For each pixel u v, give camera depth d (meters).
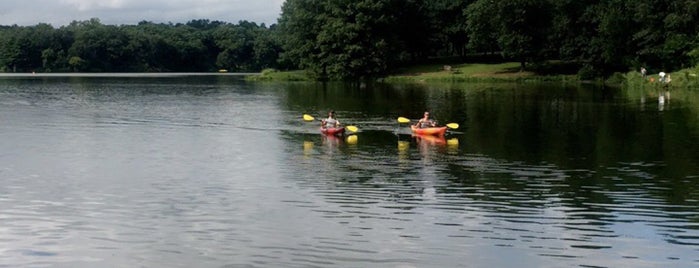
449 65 108.94
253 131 37.69
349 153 29.84
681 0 77.81
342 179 24.03
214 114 47.78
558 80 89.62
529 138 34.25
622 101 55.84
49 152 30.16
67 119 44.06
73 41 171.88
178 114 47.78
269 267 15.23
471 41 96.19
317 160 28.03
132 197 21.39
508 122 41.56
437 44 123.00
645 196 21.19
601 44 83.75
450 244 16.66
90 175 24.92
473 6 96.00
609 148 30.59
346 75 101.06
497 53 122.38
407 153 29.72
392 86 86.06
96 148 31.33
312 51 105.88
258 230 17.80
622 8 83.31
